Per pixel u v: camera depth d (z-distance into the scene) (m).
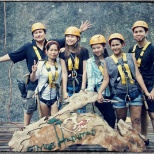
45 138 5.81
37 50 6.07
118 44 5.79
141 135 5.80
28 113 6.10
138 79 5.82
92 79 5.90
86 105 6.07
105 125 5.79
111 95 5.89
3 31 7.07
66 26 7.19
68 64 5.96
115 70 5.78
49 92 5.99
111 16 7.11
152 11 7.04
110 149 5.76
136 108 5.85
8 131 6.47
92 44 5.91
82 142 5.77
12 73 7.06
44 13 7.16
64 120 5.83
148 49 5.90
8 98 6.99
